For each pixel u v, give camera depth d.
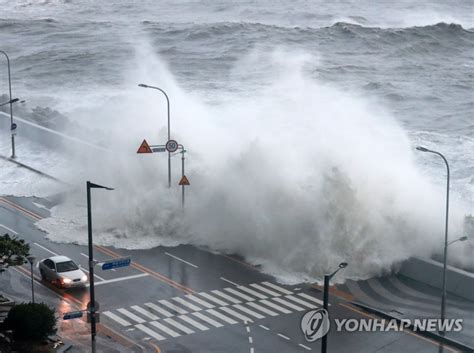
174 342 42.53
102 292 49.31
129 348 41.75
